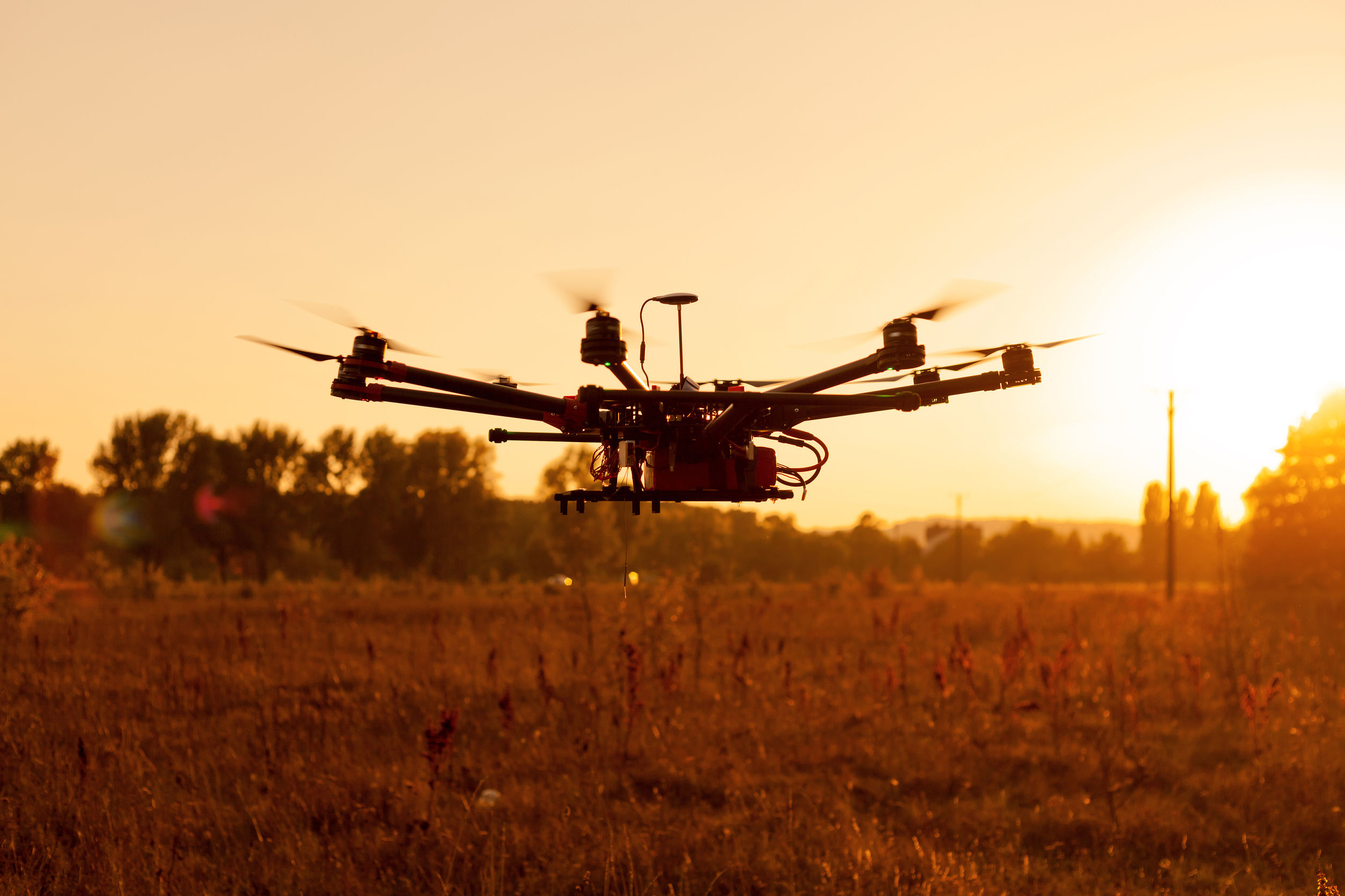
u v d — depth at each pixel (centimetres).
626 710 1123
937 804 901
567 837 765
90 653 1622
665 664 1390
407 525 8431
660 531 5209
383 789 891
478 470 8638
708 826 811
